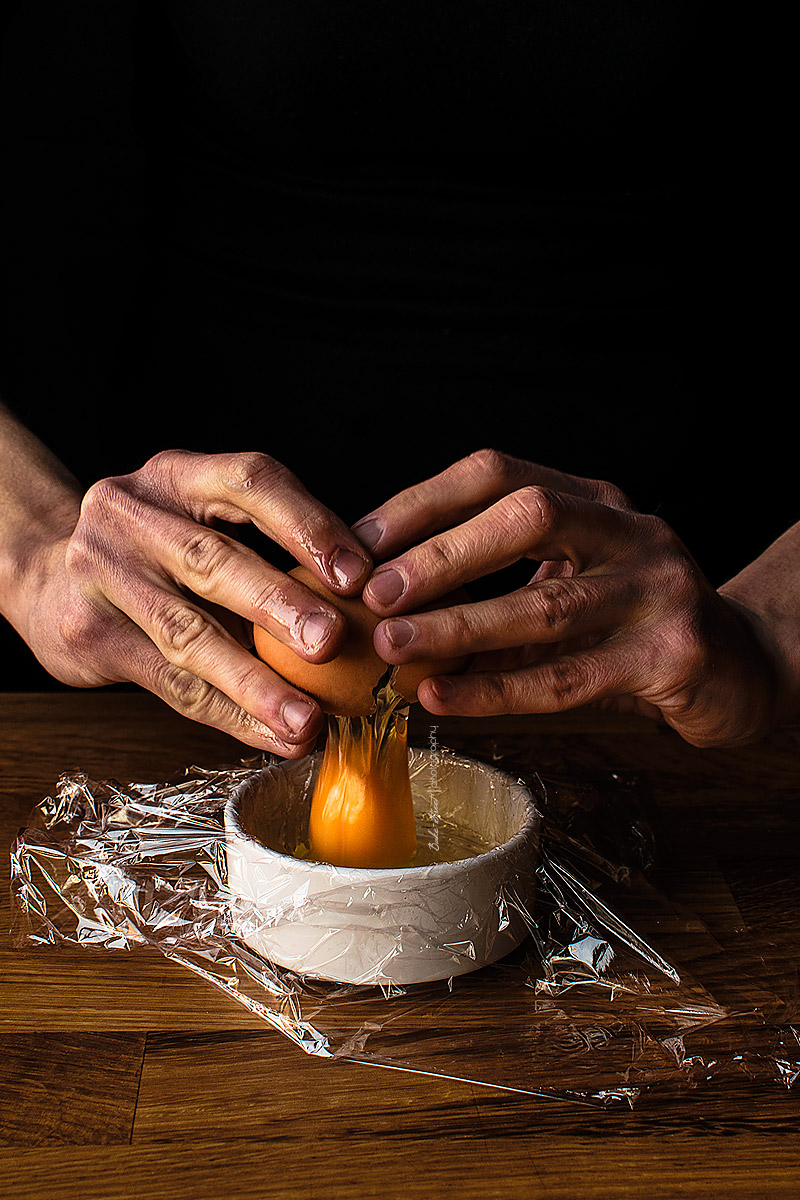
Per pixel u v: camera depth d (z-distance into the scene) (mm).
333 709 430
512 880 435
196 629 439
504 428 734
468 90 677
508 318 717
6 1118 381
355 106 686
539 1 660
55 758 576
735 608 535
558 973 441
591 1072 402
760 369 833
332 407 734
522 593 430
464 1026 419
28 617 516
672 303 752
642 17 668
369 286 715
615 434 747
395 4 661
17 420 608
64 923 464
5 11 772
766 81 761
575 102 683
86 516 463
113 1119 382
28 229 1191
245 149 731
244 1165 369
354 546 423
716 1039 416
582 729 623
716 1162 374
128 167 1192
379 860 450
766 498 863
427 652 416
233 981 435
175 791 522
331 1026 416
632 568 453
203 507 452
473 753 592
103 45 1146
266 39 678
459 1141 378
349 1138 378
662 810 552
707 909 484
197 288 767
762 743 613
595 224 712
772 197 797
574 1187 366
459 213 702
